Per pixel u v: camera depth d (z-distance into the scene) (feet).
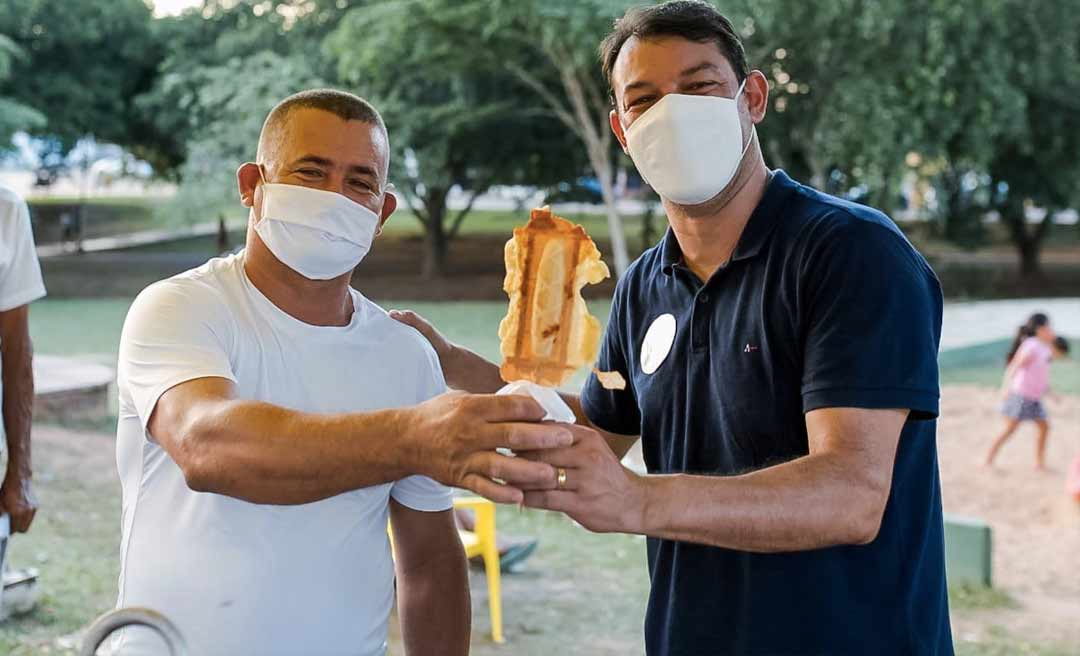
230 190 70.85
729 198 7.12
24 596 17.42
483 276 93.86
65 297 78.84
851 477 6.02
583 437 5.26
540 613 19.65
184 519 6.69
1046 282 94.84
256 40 78.69
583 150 82.79
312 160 6.79
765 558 6.85
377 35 60.08
